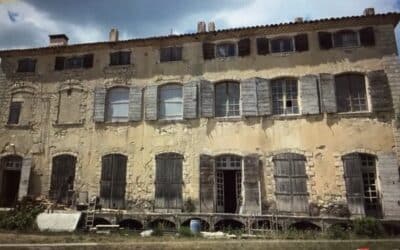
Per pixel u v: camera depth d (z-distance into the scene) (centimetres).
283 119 1673
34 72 1978
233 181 1761
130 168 1758
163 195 1691
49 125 1892
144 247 1089
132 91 1853
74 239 1247
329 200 1548
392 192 1500
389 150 1545
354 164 1559
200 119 1747
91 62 1938
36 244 1126
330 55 1694
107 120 1856
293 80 1725
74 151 1831
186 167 1705
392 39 1653
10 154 1875
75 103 1902
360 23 1689
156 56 1881
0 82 1988
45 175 1828
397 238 1305
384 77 1616
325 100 1644
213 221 1507
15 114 1938
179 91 1831
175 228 1494
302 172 1596
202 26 1886
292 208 1564
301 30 1744
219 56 1809
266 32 1775
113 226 1495
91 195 1759
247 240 1238
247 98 1720
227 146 1689
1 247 1062
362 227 1362
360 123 1598
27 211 1566
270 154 1644
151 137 1780
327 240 1230
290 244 1144
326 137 1612
